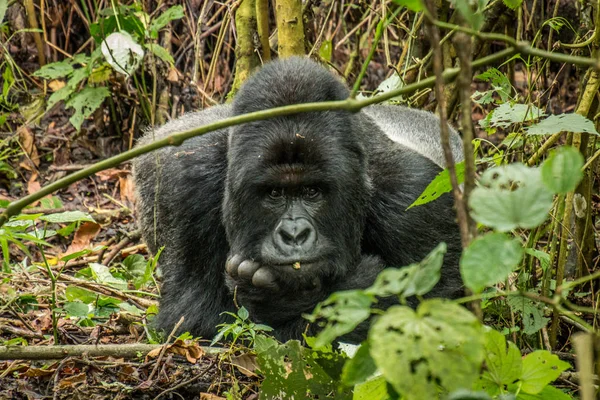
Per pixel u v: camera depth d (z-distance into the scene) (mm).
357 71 16172
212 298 9359
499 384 4953
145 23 14570
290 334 8500
